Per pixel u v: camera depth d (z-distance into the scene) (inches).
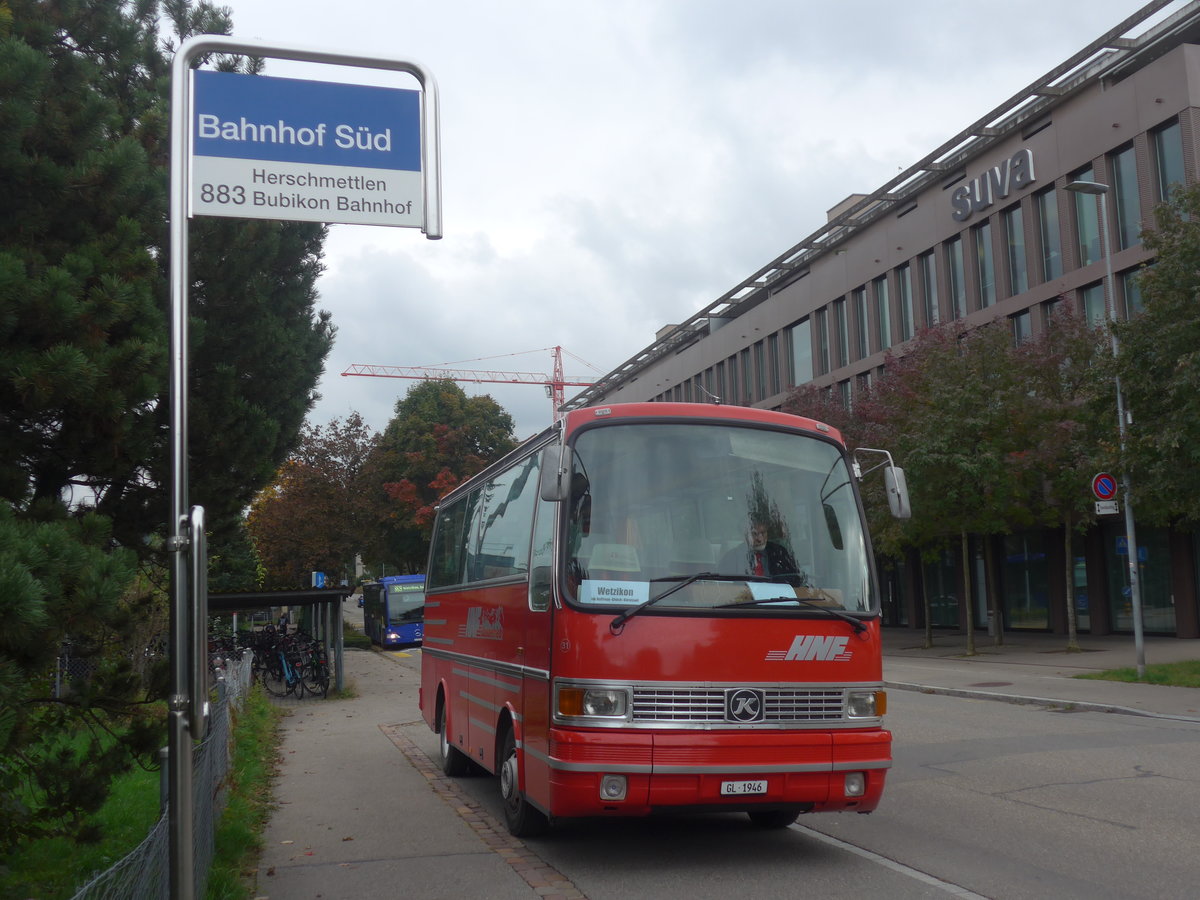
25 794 275.3
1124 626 1223.5
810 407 1347.2
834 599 299.6
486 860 303.6
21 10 295.1
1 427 302.2
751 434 313.4
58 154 293.3
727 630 284.4
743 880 276.2
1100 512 770.2
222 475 502.3
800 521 306.7
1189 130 1046.4
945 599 1616.6
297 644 1049.5
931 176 1444.4
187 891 166.7
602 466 300.5
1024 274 1289.4
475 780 465.7
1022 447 1046.4
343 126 214.7
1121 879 268.7
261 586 1018.1
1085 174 1193.4
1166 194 1083.3
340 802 409.4
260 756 526.9
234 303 511.5
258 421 506.0
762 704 282.7
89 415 293.3
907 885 268.1
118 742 285.4
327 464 1768.0
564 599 284.7
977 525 1077.8
